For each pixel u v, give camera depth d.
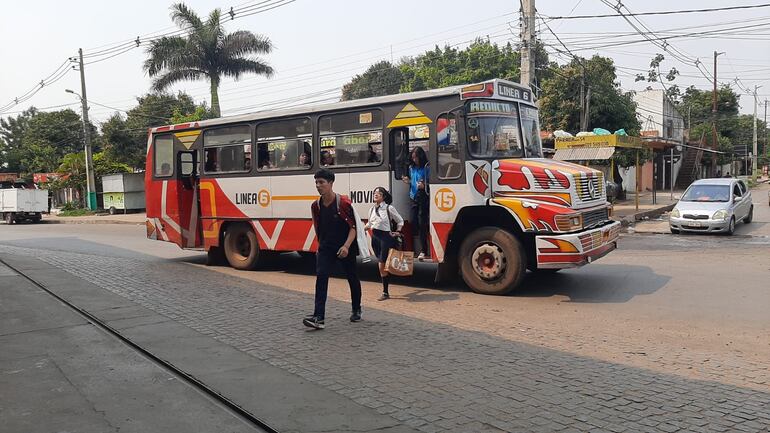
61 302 8.84
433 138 9.73
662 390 5.07
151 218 14.22
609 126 29.56
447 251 9.90
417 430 4.23
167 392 5.10
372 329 7.20
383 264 9.17
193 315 7.93
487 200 9.34
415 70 48.47
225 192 12.62
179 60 32.59
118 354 6.21
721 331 7.19
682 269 11.70
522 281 10.22
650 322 7.66
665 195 37.53
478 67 45.84
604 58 30.11
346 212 7.22
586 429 4.25
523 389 5.08
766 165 91.00
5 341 6.72
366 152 10.43
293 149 11.51
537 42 20.56
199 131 13.09
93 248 17.52
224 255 13.31
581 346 6.56
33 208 37.66
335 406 4.68
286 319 7.71
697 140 53.41
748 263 12.34
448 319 7.89
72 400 4.93
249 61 33.81
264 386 5.14
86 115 41.44
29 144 66.31
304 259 14.05
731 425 4.32
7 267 12.56
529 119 10.54
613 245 10.31
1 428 4.39
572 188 8.99
